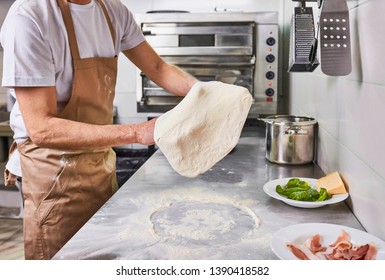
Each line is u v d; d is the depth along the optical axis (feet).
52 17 4.05
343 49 3.51
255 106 7.79
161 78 5.11
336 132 4.23
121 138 3.45
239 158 5.62
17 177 4.92
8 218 8.52
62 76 4.26
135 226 3.30
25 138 4.38
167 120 3.38
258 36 7.57
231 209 3.69
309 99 5.79
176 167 3.36
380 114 2.87
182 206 3.76
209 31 7.53
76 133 3.54
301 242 2.91
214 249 2.92
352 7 3.56
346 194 3.77
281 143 5.16
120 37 4.90
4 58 3.76
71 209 4.46
